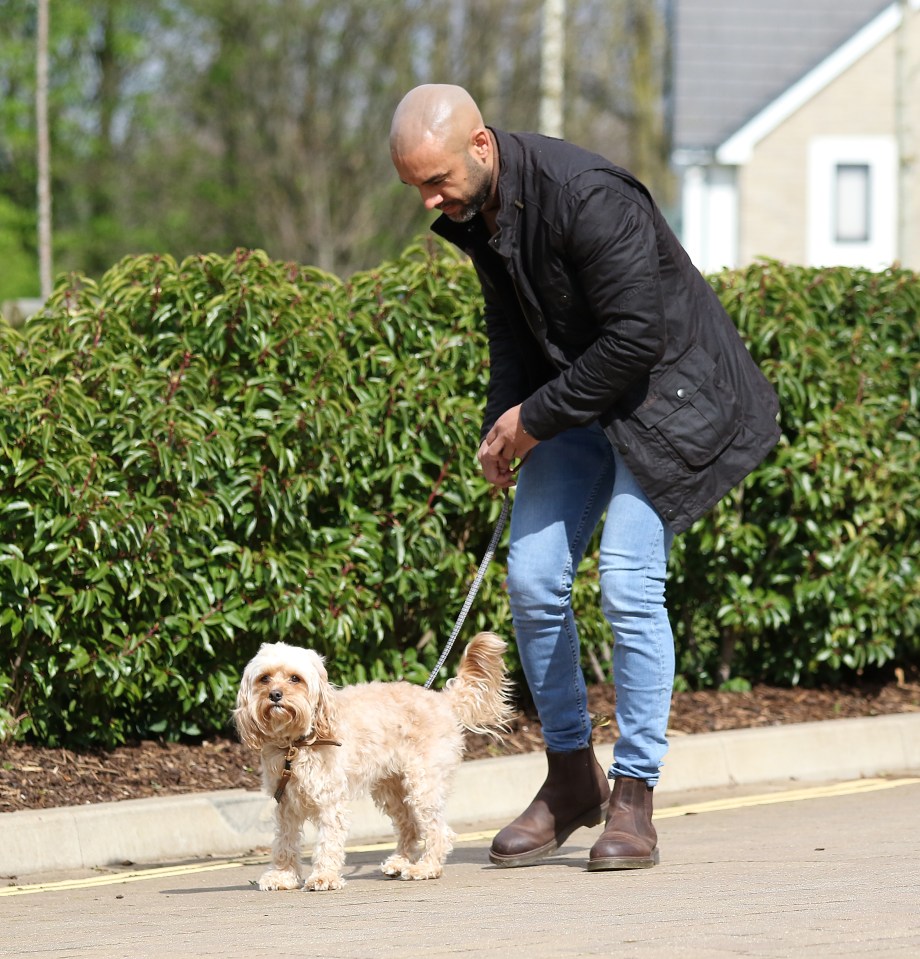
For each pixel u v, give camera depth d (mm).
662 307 7535
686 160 38219
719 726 12484
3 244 52750
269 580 10906
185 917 7211
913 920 6078
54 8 53781
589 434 8258
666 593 13312
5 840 8852
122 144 56438
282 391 11172
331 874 8047
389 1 53000
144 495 10695
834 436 12906
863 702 13445
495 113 54625
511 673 12398
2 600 10195
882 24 38188
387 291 11867
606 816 8586
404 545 11445
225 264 11242
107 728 10906
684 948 5648
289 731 7914
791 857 8188
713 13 39469
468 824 10391
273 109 53719
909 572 13531
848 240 38594
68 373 10898
